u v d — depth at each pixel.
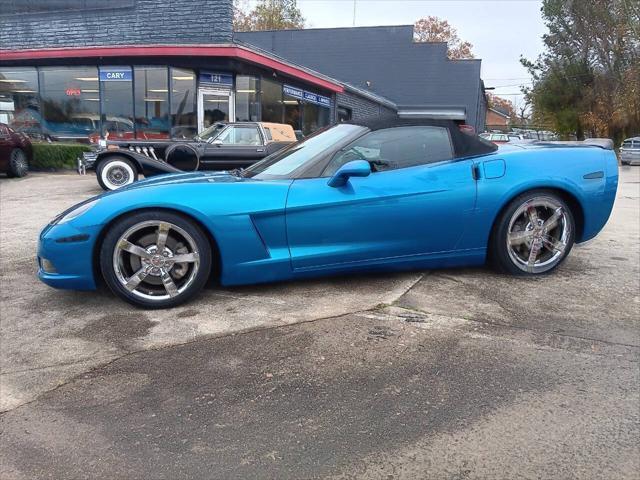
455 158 3.98
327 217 3.65
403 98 34.31
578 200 4.12
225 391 2.55
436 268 4.11
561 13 38.62
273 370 2.74
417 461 2.04
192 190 3.53
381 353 2.91
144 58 14.39
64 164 14.47
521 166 4.01
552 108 41.34
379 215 3.71
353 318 3.38
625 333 3.16
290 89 17.83
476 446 2.13
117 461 2.07
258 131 10.50
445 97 33.81
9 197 9.44
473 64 33.22
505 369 2.73
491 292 3.84
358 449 2.12
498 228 4.04
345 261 3.75
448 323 3.29
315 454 2.09
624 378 2.64
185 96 14.62
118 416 2.37
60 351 2.99
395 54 34.00
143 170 10.12
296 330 3.21
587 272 4.38
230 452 2.11
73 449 2.14
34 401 2.50
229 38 14.41
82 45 15.23
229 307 3.59
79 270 3.46
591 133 40.03
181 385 2.61
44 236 3.49
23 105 15.59
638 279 4.19
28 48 15.52
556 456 2.07
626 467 2.00
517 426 2.26
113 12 14.86
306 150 4.04
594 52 38.41
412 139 3.95
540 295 3.79
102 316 3.47
